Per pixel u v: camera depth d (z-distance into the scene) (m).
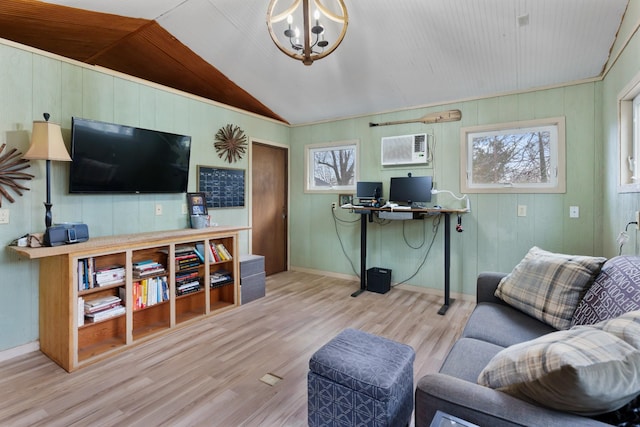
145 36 3.23
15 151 2.41
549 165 3.36
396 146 4.08
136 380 2.13
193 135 3.70
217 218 4.02
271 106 4.59
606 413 0.90
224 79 4.00
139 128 3.03
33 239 2.27
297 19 2.88
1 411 1.82
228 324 3.06
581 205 3.17
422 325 3.02
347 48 3.20
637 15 2.04
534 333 1.73
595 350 0.87
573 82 3.18
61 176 2.65
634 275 1.44
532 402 0.94
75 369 2.25
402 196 3.93
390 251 4.29
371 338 1.82
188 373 2.22
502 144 3.58
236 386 2.07
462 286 3.79
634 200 2.13
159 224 3.35
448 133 3.84
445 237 3.53
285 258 5.19
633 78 2.11
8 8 2.52
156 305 2.93
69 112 2.70
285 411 1.83
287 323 3.08
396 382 1.46
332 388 1.53
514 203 3.49
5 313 2.40
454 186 3.80
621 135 2.41
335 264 4.79
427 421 1.01
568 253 3.24
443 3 2.49
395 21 2.76
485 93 3.60
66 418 1.76
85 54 3.50
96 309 2.45
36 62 2.52
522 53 2.89
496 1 2.40
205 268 3.23
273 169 4.92
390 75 3.52
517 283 2.05
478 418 0.92
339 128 4.67
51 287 2.42
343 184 4.73
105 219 2.94
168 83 4.12
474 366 1.44
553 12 2.42
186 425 1.72
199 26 3.10
